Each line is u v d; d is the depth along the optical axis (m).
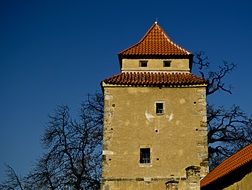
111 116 26.91
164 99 27.25
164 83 27.47
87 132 36.84
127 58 29.55
